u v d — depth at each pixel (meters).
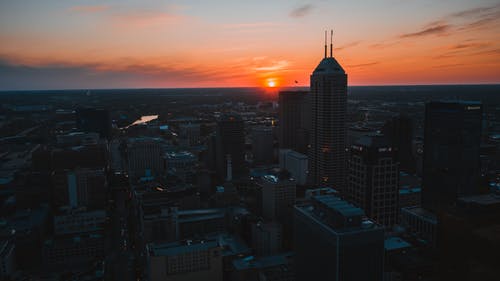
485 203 107.38
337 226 173.62
